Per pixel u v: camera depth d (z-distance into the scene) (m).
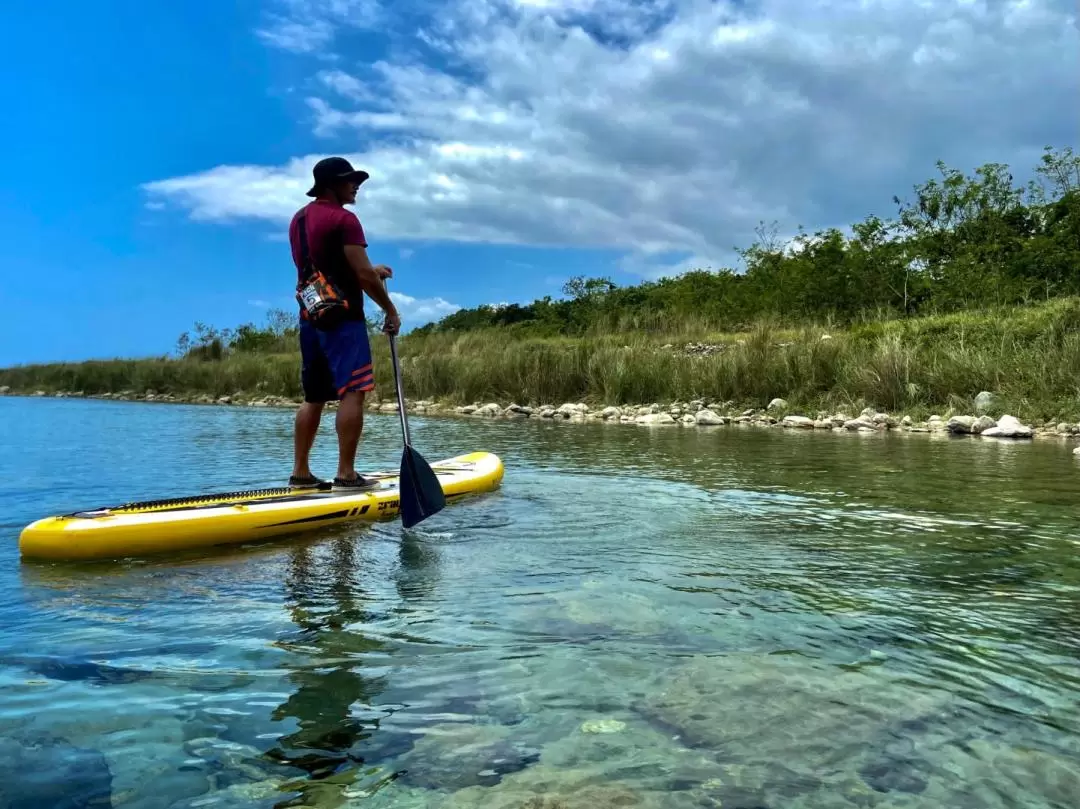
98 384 24.61
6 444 8.17
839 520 3.88
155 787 1.42
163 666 2.00
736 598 2.55
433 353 19.28
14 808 1.34
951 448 7.50
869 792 1.40
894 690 1.82
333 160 4.46
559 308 26.77
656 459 6.62
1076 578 2.79
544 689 1.84
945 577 2.80
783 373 12.48
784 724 1.65
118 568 3.05
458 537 3.56
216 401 19.98
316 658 2.05
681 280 24.36
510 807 1.35
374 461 6.77
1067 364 10.27
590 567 2.98
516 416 13.36
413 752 1.55
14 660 2.05
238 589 2.73
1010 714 1.70
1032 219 17.58
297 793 1.41
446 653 2.07
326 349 4.34
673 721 1.67
